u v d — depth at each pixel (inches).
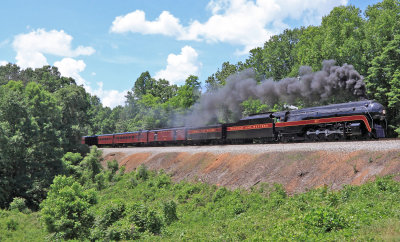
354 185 842.8
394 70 1470.2
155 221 989.2
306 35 2055.9
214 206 1101.7
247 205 1002.1
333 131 1167.6
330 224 602.2
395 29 1535.4
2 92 2201.0
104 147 2893.7
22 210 1517.0
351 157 947.3
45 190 1726.1
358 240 499.2
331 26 1796.3
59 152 1935.3
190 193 1289.4
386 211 628.1
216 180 1299.2
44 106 2132.1
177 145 2144.4
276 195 966.4
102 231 973.2
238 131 1611.7
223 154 1432.1
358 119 1087.0
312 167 1015.0
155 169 1728.6
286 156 1138.0
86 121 4414.4
